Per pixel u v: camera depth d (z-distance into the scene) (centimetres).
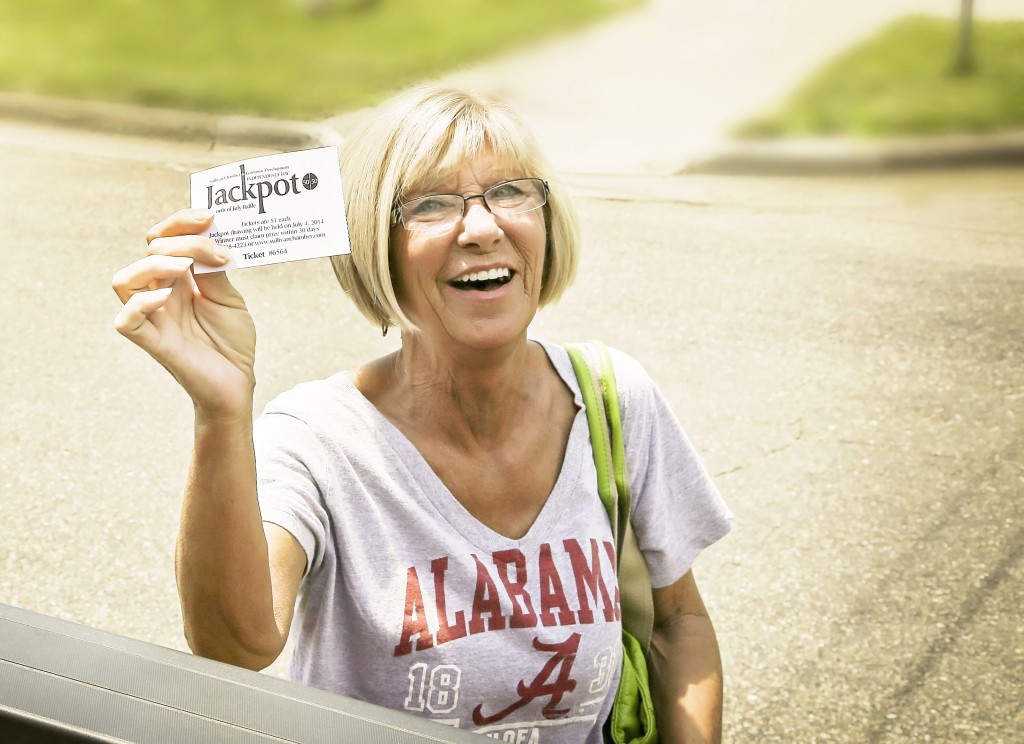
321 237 134
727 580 333
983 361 450
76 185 615
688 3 1112
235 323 132
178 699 94
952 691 295
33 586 328
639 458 171
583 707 160
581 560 161
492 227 150
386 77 878
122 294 128
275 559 142
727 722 286
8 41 945
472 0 1132
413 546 154
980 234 589
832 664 304
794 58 936
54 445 390
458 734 97
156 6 1052
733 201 631
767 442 396
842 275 525
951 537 350
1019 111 802
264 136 752
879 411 415
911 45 954
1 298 482
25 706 92
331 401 157
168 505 364
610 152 715
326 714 96
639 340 461
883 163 714
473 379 156
